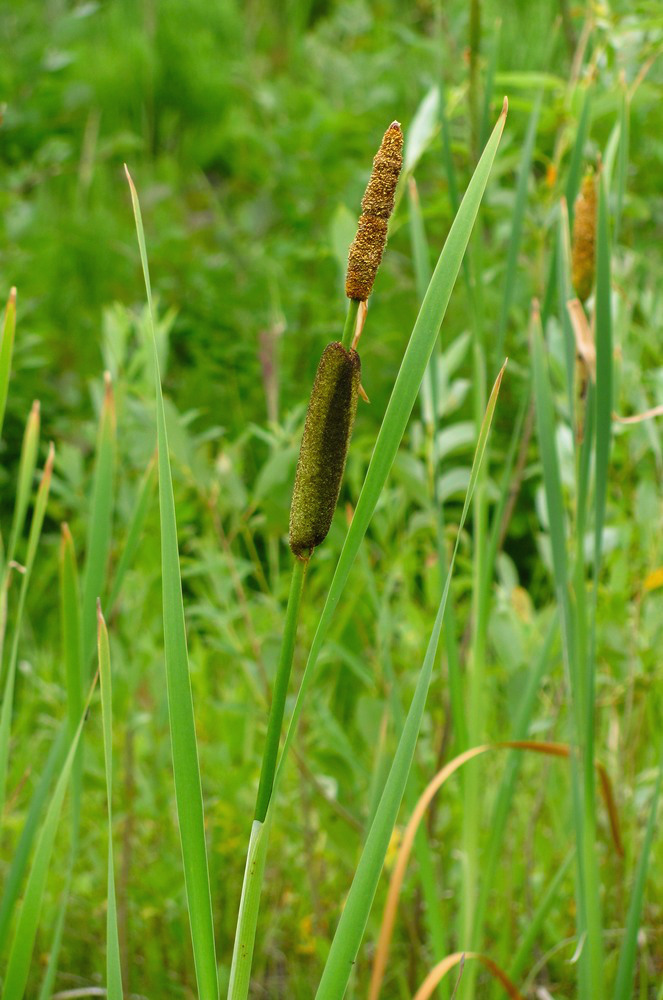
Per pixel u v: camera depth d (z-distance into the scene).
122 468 3.08
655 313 3.29
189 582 4.47
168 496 1.70
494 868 2.24
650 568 2.92
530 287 3.77
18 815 3.17
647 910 2.99
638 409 3.07
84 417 5.58
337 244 2.86
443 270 1.69
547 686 3.26
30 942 1.91
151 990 2.92
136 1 10.10
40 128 7.21
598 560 2.11
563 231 2.14
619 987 2.10
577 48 3.04
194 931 1.72
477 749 2.11
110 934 1.78
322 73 8.89
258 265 6.16
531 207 3.21
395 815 1.74
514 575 3.30
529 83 2.85
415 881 2.71
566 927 2.95
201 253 6.45
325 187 6.50
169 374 5.87
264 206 6.71
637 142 5.36
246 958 1.73
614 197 2.89
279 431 3.06
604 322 2.03
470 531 4.71
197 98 9.26
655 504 2.98
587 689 2.12
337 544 2.94
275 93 8.30
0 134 7.11
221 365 5.30
